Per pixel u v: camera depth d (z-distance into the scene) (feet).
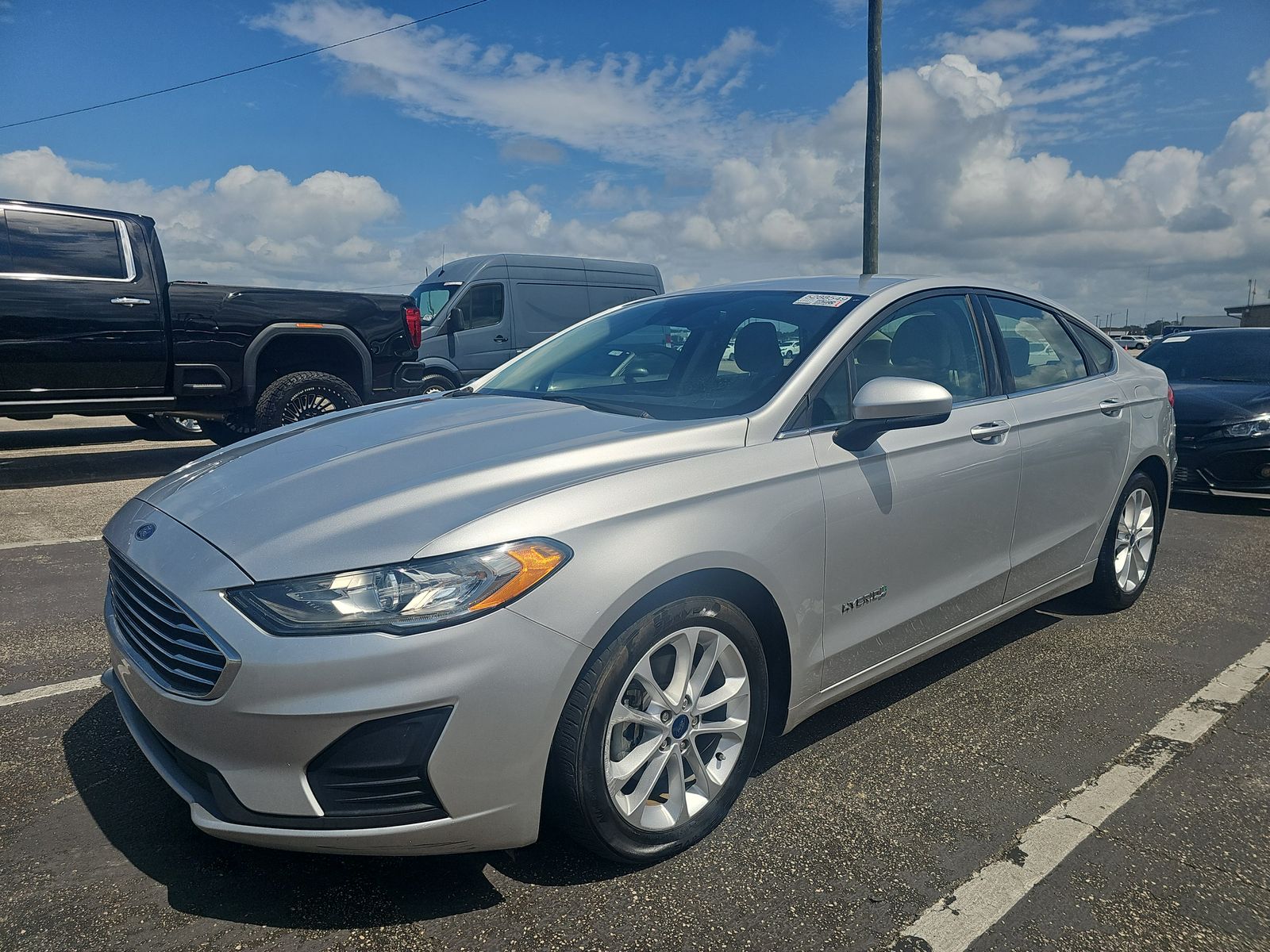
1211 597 15.03
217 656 6.19
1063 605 14.47
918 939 6.45
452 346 37.37
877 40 39.34
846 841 7.67
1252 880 7.22
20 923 6.39
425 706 6.08
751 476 7.83
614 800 6.89
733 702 7.84
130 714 7.64
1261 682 11.32
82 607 13.65
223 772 6.23
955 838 7.74
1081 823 8.00
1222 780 8.84
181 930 6.36
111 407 23.94
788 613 8.03
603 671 6.66
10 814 7.83
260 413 25.75
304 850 6.23
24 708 10.00
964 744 9.52
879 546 8.91
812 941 6.40
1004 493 10.57
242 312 25.21
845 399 9.07
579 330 12.37
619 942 6.35
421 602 6.13
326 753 6.08
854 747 9.41
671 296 12.05
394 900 6.75
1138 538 13.92
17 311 22.16
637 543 6.88
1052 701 10.70
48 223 22.67
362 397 27.81
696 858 7.38
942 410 8.32
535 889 6.93
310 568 6.25
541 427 8.44
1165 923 6.67
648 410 8.97
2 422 41.04
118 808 7.95
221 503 7.44
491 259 38.52
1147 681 11.32
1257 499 24.58
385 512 6.68
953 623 10.28
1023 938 6.48
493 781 6.34
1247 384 23.84
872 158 40.16
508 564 6.35
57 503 21.94
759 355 9.37
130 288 23.54
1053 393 11.83
